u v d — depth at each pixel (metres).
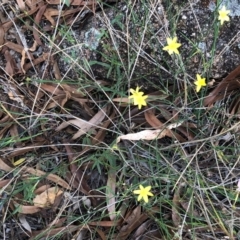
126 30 0.40
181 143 0.38
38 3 0.42
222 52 0.39
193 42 0.39
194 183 0.37
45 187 0.40
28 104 0.41
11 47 0.42
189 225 0.38
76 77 0.41
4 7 0.42
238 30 0.39
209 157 0.40
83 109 0.41
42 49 0.42
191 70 0.40
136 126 0.40
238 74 0.39
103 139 0.41
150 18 0.40
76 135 0.40
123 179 0.39
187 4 0.39
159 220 0.38
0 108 0.41
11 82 0.41
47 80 0.40
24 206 0.39
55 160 0.41
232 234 0.36
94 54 0.41
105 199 0.40
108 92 0.41
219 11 0.36
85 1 0.42
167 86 0.40
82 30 0.42
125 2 0.41
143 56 0.39
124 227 0.39
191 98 0.40
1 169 0.40
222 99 0.40
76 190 0.39
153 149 0.40
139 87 0.41
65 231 0.39
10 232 0.40
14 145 0.41
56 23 0.42
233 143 0.40
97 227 0.39
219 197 0.39
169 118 0.40
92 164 0.40
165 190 0.39
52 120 0.41
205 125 0.40
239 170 0.39
